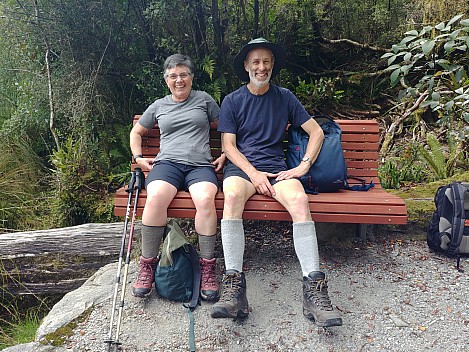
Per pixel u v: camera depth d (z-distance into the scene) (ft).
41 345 8.68
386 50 21.88
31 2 18.42
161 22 17.22
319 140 10.70
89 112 17.90
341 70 22.22
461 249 11.15
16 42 19.27
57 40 18.24
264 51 10.41
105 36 18.33
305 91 20.95
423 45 11.57
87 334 8.85
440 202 11.35
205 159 10.70
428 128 19.52
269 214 9.87
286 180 10.01
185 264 9.56
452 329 8.80
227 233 9.18
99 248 12.02
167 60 10.89
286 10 19.85
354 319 9.06
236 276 8.82
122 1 17.90
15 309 12.21
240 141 10.98
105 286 10.23
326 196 10.30
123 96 18.98
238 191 9.58
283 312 9.23
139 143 11.21
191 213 9.96
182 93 10.83
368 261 11.15
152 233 9.56
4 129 18.25
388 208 9.90
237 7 18.42
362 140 12.34
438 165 15.99
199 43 17.84
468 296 9.76
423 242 12.08
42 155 18.95
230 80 18.38
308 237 9.12
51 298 12.24
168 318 9.14
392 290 9.98
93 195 15.19
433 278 10.43
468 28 11.45
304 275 8.95
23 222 15.37
